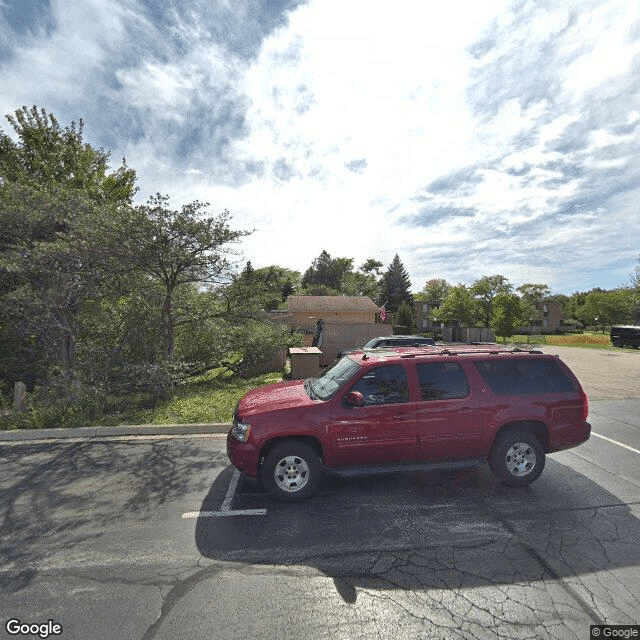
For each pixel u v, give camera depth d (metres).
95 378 9.32
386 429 4.93
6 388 11.47
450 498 4.91
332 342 18.78
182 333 12.84
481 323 42.91
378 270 89.00
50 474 5.65
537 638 2.73
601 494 5.00
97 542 3.96
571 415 5.29
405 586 3.29
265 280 13.66
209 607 3.04
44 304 9.54
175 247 10.95
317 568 3.53
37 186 13.03
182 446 6.84
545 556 3.70
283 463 4.85
